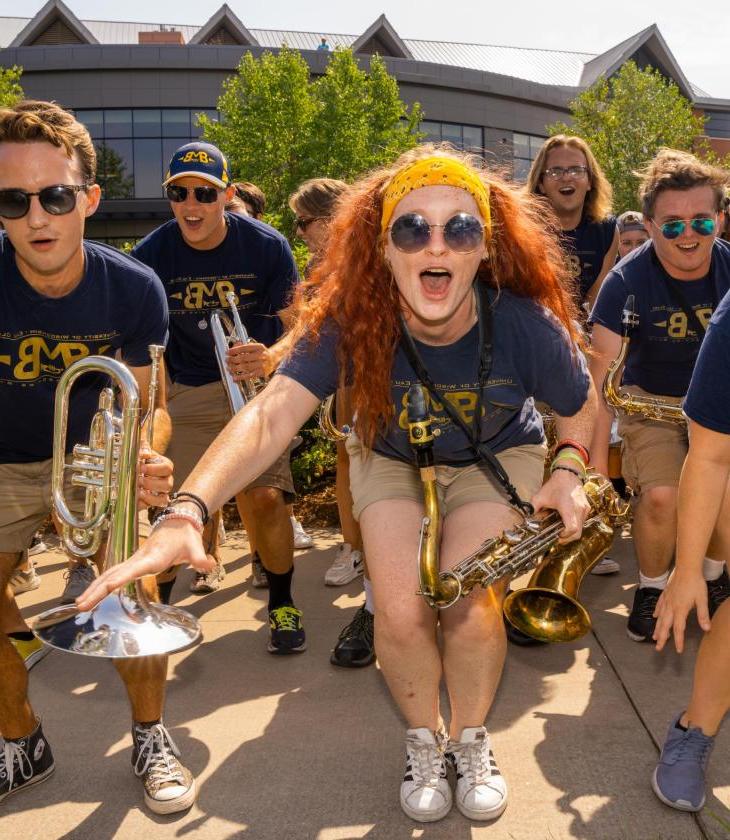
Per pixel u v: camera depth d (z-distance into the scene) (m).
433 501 2.42
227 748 3.01
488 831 2.46
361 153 19.25
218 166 4.10
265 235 4.30
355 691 3.43
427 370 2.53
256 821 2.58
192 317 4.29
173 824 2.58
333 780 2.77
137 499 2.35
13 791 2.74
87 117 37.41
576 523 2.46
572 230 5.04
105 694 3.48
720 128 49.81
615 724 3.03
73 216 2.55
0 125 2.47
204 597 4.65
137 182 37.66
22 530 2.91
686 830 2.43
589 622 2.58
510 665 3.57
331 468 6.89
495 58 57.00
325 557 5.23
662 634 2.41
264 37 51.03
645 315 3.79
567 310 2.64
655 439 3.75
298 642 3.80
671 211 3.54
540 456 2.79
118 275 2.78
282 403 2.39
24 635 3.69
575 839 2.41
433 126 39.16
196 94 37.34
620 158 24.67
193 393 4.30
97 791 2.77
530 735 2.97
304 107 18.92
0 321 2.71
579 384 2.63
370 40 44.03
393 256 2.38
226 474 2.14
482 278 2.54
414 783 2.54
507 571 2.45
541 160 4.93
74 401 2.87
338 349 2.48
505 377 2.57
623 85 25.53
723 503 2.57
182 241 4.29
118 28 53.12
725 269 3.71
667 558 3.71
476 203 2.38
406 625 2.42
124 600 2.15
